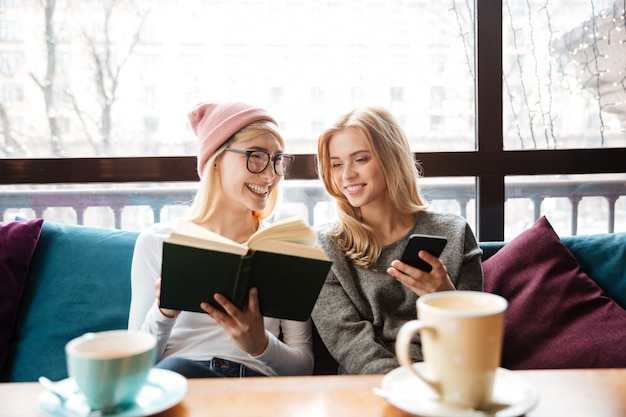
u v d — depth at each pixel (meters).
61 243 1.83
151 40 2.16
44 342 1.70
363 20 2.21
